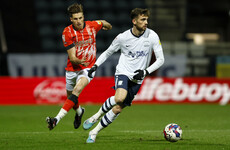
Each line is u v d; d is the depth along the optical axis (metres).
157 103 57.28
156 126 32.19
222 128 30.97
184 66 62.16
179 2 85.25
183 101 57.50
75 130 28.92
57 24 80.06
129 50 21.94
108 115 21.38
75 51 23.48
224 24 94.06
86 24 23.77
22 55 59.84
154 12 83.88
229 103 57.62
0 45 74.62
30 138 23.97
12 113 44.06
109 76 59.97
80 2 82.06
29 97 56.53
